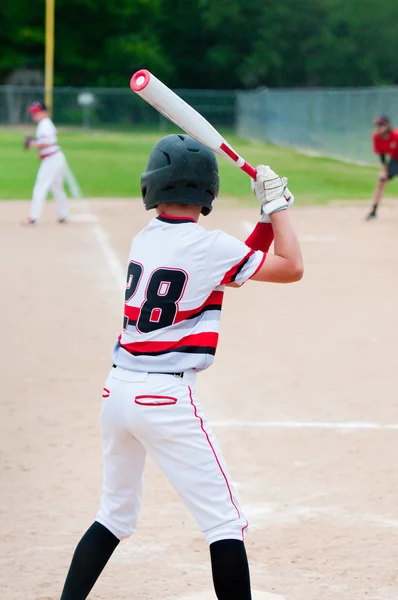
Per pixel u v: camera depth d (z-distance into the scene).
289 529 14.34
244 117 160.00
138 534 14.16
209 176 10.45
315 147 120.44
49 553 13.46
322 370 23.22
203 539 14.00
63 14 178.50
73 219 52.38
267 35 191.62
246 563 10.09
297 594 12.19
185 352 10.05
